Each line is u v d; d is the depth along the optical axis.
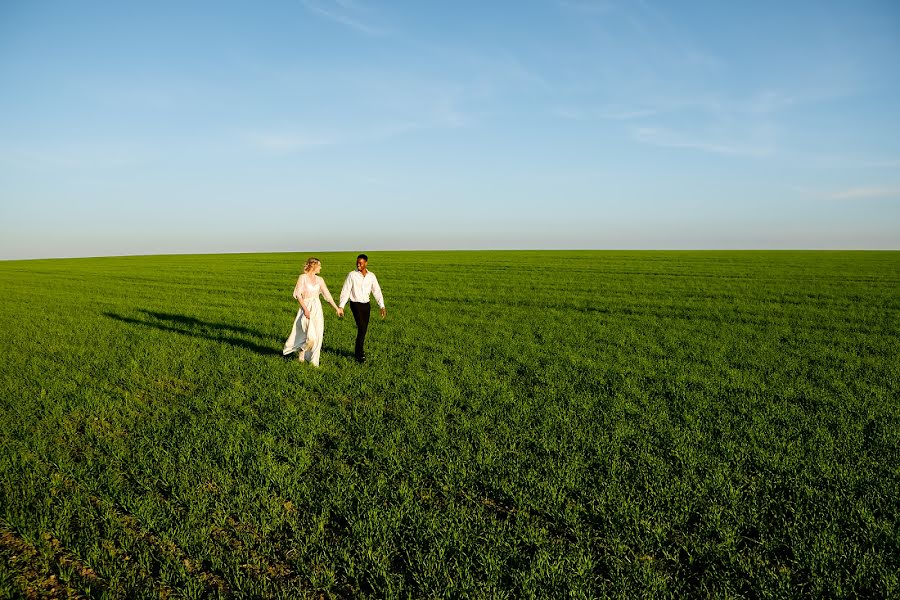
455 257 59.53
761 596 3.93
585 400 8.52
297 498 5.21
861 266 41.41
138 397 8.82
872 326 16.34
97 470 5.81
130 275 39.38
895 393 9.01
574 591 3.86
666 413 7.81
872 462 5.94
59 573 4.13
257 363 11.13
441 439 6.68
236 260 58.72
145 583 3.97
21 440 6.62
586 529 4.79
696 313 19.34
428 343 13.86
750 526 4.76
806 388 9.28
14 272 44.25
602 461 6.13
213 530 4.75
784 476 5.73
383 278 34.66
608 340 14.33
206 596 3.93
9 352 12.35
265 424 7.43
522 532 4.72
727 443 6.57
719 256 57.12
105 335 14.84
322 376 10.06
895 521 4.78
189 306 22.11
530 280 32.38
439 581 4.05
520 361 11.61
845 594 3.86
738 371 10.59
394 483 5.64
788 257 54.66
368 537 4.53
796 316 18.52
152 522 4.67
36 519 4.73
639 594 3.92
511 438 6.89
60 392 8.78
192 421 7.37
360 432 7.14
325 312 20.67
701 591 4.00
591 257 56.03
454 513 4.98
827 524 4.66
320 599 3.91
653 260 50.22
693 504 5.08
